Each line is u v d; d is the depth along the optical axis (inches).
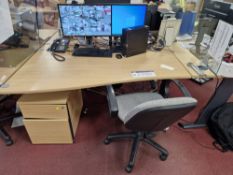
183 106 37.5
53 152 63.3
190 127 74.9
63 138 64.3
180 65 62.5
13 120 73.7
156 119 41.4
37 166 58.8
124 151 64.8
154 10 73.7
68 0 80.1
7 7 52.1
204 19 67.0
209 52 60.5
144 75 56.3
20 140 67.2
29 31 65.7
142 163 60.9
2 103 81.2
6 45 57.9
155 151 65.3
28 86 48.5
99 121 77.2
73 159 61.3
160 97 61.3
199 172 58.9
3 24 51.5
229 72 56.1
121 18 65.8
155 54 69.5
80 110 78.1
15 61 58.3
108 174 57.3
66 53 67.1
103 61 63.1
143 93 63.0
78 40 74.8
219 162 62.3
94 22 65.2
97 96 92.2
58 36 79.8
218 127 67.4
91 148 65.2
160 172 58.5
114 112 45.7
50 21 79.4
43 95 56.3
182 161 62.1
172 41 76.1
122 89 95.3
